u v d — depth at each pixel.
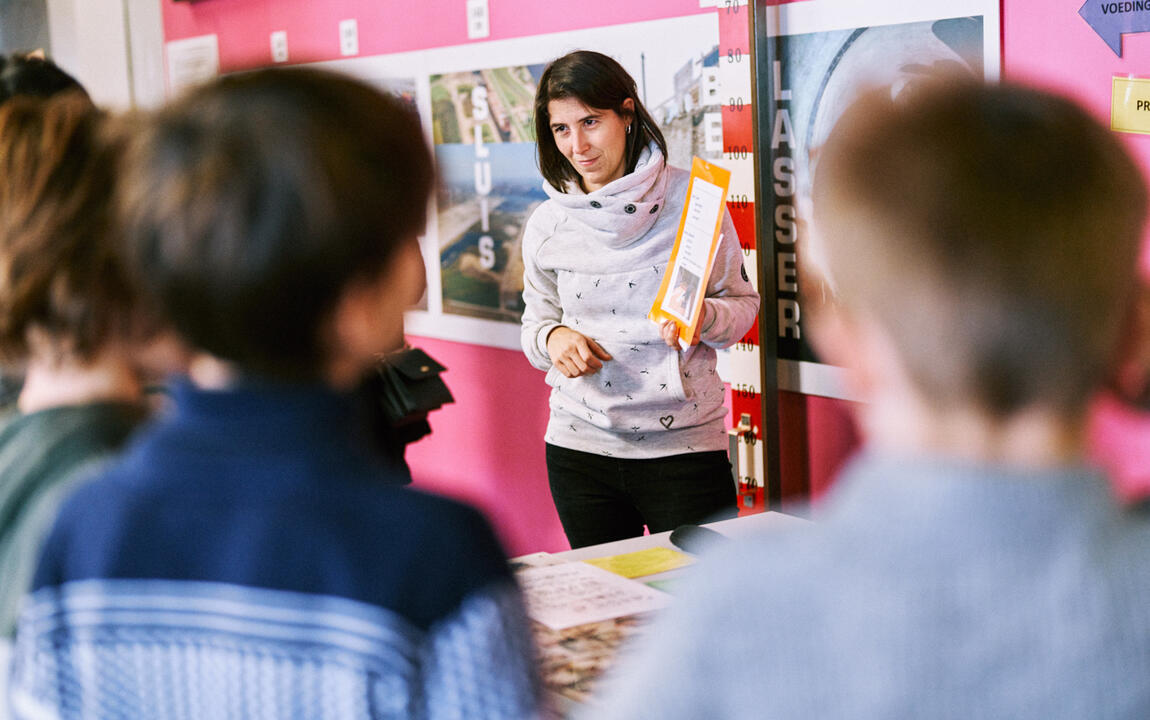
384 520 0.74
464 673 0.73
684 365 2.50
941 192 0.60
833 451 2.77
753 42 2.69
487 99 3.63
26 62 1.56
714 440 2.55
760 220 2.76
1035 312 0.59
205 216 0.72
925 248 0.60
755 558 0.65
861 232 0.62
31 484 0.98
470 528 0.77
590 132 2.47
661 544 1.90
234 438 0.75
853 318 0.65
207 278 0.73
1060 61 2.26
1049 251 0.58
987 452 0.61
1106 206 0.60
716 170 2.22
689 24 2.92
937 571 0.59
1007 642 0.58
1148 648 0.58
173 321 0.76
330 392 0.78
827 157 0.66
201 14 5.01
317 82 0.77
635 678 0.66
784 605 0.62
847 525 0.63
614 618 1.54
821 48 2.66
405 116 0.80
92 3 5.47
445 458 4.11
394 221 0.76
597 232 2.53
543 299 2.70
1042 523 0.59
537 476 3.73
